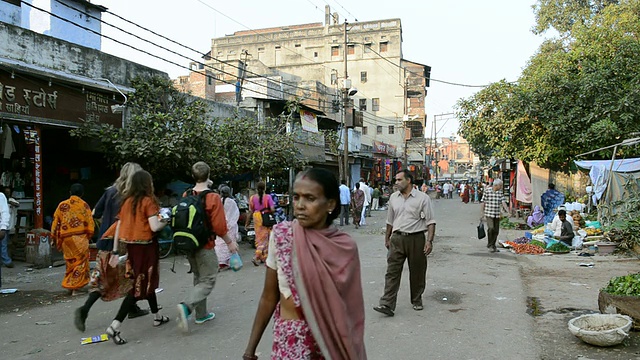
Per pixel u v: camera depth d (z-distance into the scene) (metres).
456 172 95.19
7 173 11.39
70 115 10.36
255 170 13.97
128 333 5.42
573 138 17.09
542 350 4.81
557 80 17.22
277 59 54.91
